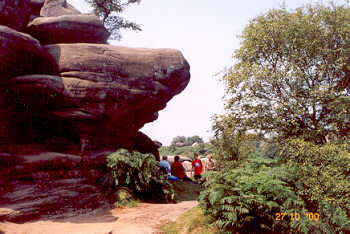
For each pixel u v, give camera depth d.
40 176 8.31
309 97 8.83
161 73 12.30
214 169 9.77
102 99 10.16
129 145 13.77
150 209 8.26
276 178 5.71
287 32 9.50
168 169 13.08
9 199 7.01
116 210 8.34
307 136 8.19
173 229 6.10
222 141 9.61
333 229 5.16
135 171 9.99
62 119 9.98
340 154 6.07
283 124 8.79
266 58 10.23
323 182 5.60
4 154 7.95
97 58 10.62
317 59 9.04
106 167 10.53
